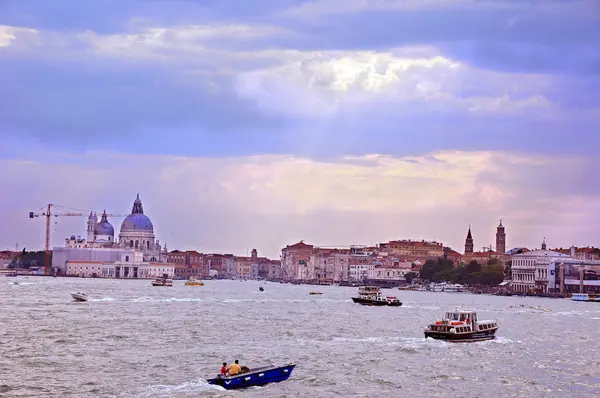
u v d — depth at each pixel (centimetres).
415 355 14525
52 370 12131
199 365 12788
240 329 18775
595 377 12625
